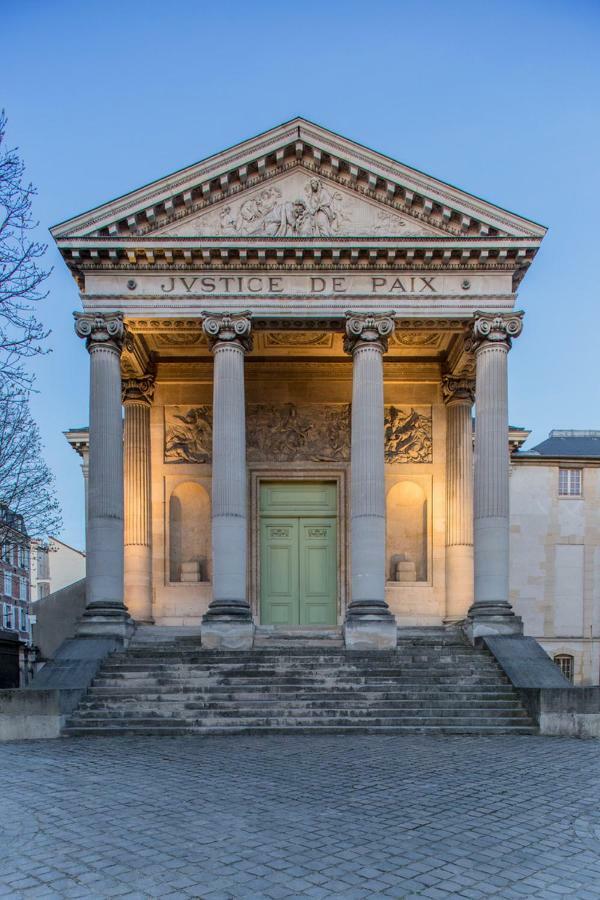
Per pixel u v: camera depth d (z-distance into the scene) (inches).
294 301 1071.0
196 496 1278.3
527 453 1688.0
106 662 919.0
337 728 765.3
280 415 1293.1
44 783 514.3
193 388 1291.8
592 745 698.2
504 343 1071.0
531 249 1066.7
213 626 984.9
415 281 1081.4
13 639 1470.2
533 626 1595.7
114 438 1043.3
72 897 311.3
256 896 312.0
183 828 402.9
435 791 491.8
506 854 366.0
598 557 1624.0
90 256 1062.4
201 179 1072.8
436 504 1269.7
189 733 759.1
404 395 1301.7
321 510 1285.7
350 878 331.3
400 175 1074.7
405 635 1117.1
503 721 788.0
